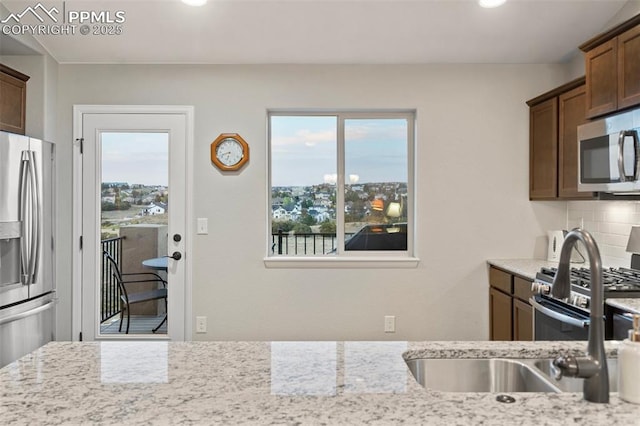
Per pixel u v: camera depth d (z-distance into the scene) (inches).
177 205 146.3
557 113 130.0
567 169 124.8
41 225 123.3
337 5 119.5
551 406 37.9
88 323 145.8
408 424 34.6
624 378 38.9
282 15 123.4
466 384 55.8
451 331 147.6
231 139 145.6
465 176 147.5
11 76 125.0
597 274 38.9
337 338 147.1
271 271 146.6
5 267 113.7
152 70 145.3
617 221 124.0
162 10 121.2
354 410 37.3
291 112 151.3
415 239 149.1
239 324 146.5
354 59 143.9
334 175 154.1
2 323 111.3
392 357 52.6
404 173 153.5
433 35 131.3
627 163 92.3
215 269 146.3
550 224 148.0
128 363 50.0
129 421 35.2
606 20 123.0
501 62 146.0
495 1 113.4
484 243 147.6
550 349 56.2
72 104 144.7
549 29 127.8
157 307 147.1
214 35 131.6
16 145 115.8
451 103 147.4
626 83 93.8
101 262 146.4
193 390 41.9
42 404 38.5
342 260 146.4
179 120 145.6
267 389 42.1
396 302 147.6
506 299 133.6
